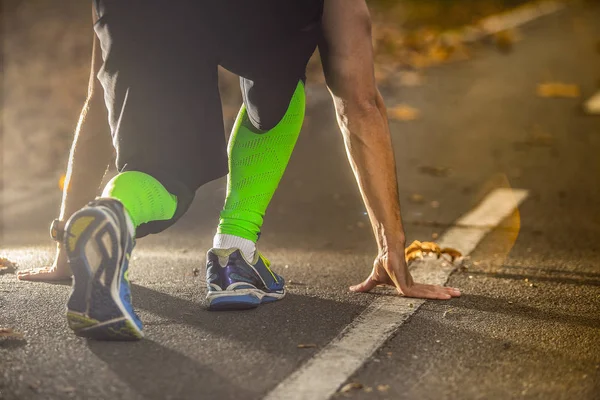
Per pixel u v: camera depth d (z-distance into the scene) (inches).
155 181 128.2
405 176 281.0
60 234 162.7
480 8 689.0
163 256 194.1
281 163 151.8
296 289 167.6
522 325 147.6
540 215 236.8
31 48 420.5
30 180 266.5
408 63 467.8
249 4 129.0
